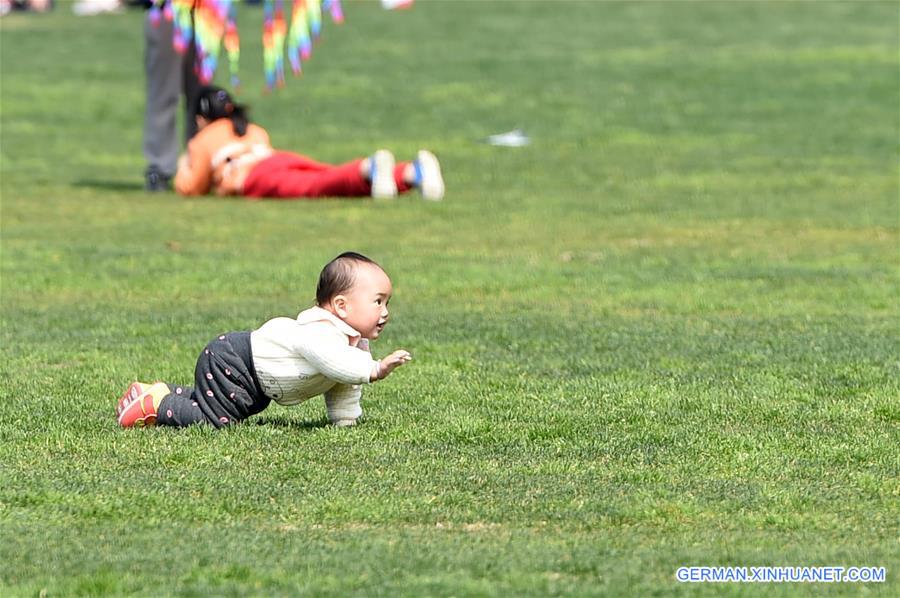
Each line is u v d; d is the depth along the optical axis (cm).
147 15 4500
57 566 1381
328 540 1466
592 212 4156
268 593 1309
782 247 3591
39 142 5744
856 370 2281
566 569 1379
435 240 3694
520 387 2175
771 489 1650
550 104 6681
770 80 7338
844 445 1848
